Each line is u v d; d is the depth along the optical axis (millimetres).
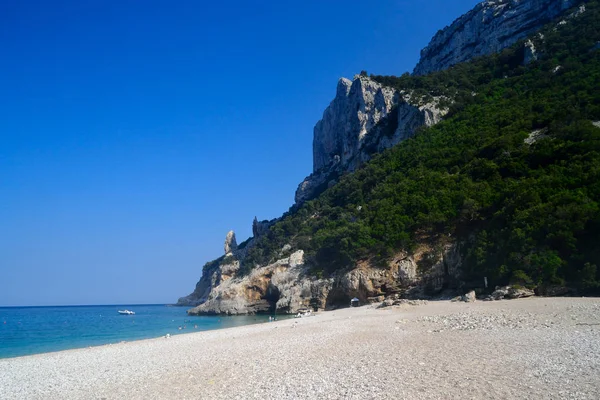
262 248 105438
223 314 92750
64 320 105812
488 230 49719
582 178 45438
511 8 126438
